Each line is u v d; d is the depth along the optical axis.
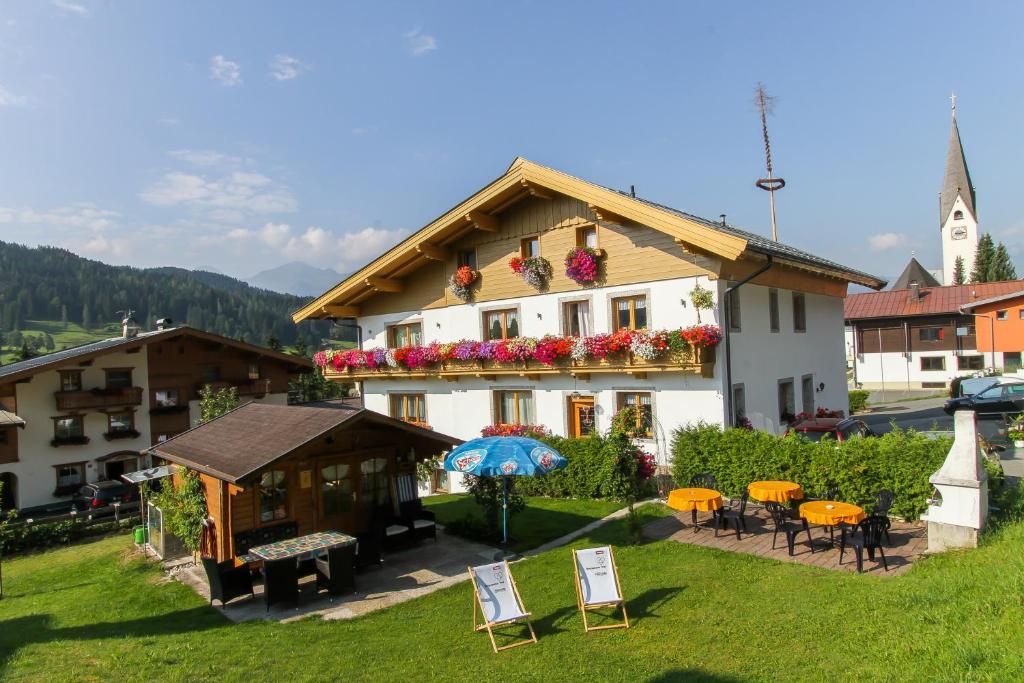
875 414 29.36
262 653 7.34
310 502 11.45
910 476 11.01
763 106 40.72
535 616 8.27
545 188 17.36
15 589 13.06
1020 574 6.69
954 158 68.19
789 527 10.24
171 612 9.73
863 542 8.94
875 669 5.63
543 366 17.23
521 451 10.63
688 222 14.09
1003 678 4.86
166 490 13.62
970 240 67.38
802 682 5.67
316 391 50.12
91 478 29.50
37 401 28.34
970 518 8.74
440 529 13.52
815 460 12.02
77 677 6.57
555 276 17.38
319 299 22.09
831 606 7.46
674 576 9.25
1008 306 34.62
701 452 13.83
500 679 6.37
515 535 12.56
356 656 7.16
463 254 19.78
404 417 22.14
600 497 15.55
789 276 17.80
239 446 11.14
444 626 8.10
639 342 15.12
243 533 10.62
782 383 17.80
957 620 6.21
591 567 8.02
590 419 17.20
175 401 32.47
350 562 9.79
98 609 10.27
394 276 21.17
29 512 27.59
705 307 14.62
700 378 14.95
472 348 18.53
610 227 16.38
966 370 39.81
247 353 35.31
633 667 6.44
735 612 7.68
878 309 42.94
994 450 15.71
